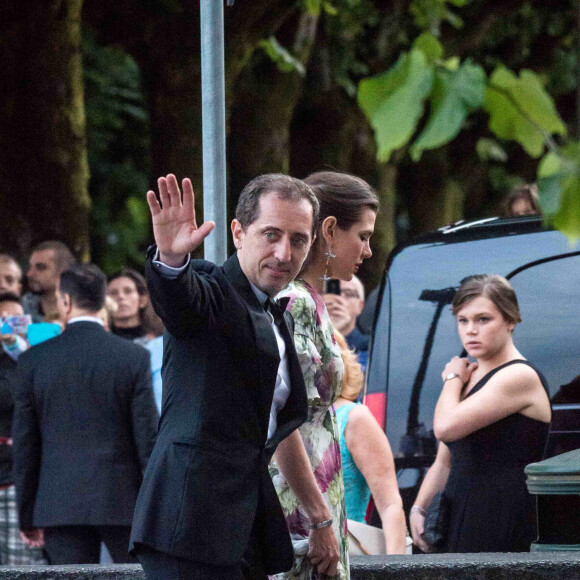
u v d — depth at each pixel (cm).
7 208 2642
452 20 2758
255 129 3011
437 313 1449
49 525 1563
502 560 1066
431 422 1420
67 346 1598
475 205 4697
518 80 496
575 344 1386
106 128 4459
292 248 830
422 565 1070
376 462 1269
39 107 2617
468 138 4238
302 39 3050
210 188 1086
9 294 1961
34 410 1602
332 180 995
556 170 502
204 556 782
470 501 1239
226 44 2489
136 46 2627
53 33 2608
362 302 2012
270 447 834
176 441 799
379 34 3469
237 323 807
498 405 1231
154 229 771
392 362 1455
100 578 1134
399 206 4769
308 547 909
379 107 495
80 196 2658
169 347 826
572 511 1141
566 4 3956
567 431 1359
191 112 2541
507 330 1280
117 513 1555
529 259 1430
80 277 1605
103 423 1573
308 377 912
